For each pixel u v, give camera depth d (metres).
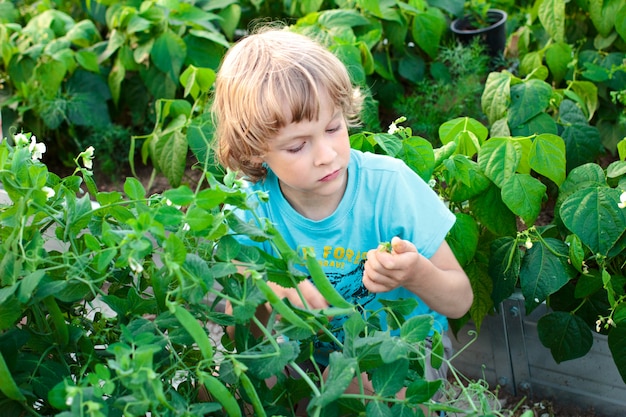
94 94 3.09
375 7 2.78
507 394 2.34
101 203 1.61
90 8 3.31
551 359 2.24
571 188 2.10
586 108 2.71
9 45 3.04
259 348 1.43
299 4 3.12
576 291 2.07
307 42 1.61
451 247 2.07
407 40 3.08
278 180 1.78
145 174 3.13
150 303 1.52
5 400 1.42
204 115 2.45
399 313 1.56
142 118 3.15
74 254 1.47
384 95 3.01
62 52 2.96
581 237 1.97
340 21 2.77
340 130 1.57
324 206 1.76
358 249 1.78
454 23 3.19
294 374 1.92
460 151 2.24
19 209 1.41
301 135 1.53
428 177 2.04
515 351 2.28
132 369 1.21
